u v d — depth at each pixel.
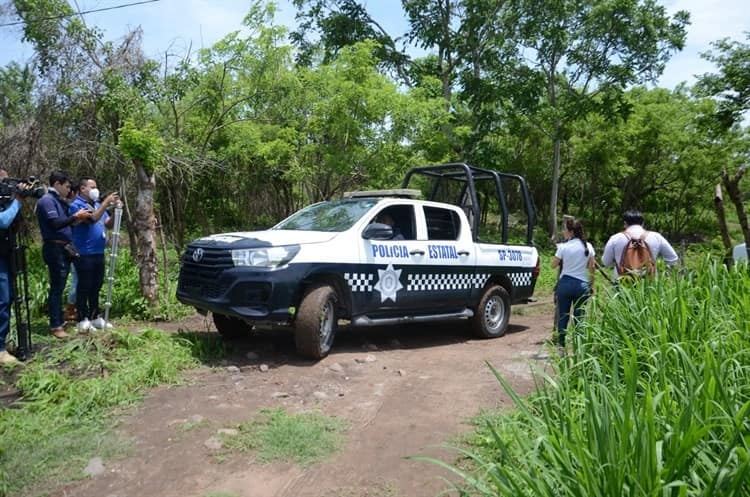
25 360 5.43
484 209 30.27
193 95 13.16
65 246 6.22
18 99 11.35
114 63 10.75
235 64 13.28
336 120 12.84
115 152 10.65
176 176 12.57
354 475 3.51
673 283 4.92
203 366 5.57
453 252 7.39
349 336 7.55
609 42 23.12
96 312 6.80
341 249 6.23
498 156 21.58
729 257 5.80
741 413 2.30
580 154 28.98
